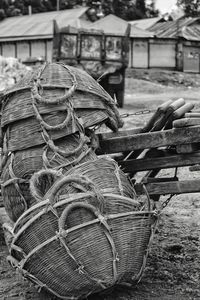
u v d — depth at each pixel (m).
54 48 21.25
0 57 20.36
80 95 5.51
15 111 5.50
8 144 5.54
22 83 5.66
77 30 21.09
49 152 5.30
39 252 4.64
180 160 5.62
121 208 4.79
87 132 5.61
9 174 5.50
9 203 5.59
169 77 39.88
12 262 4.88
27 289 5.28
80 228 4.56
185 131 5.41
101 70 20.83
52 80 5.54
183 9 54.31
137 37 44.44
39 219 4.65
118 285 5.09
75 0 68.81
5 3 59.59
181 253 6.26
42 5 66.50
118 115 5.91
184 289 5.20
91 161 5.04
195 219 7.68
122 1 70.56
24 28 47.25
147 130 5.94
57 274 4.62
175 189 5.60
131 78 38.38
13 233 4.83
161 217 7.72
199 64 46.12
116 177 5.04
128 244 4.70
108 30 42.66
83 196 4.63
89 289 4.66
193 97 27.16
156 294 5.08
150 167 5.79
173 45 45.50
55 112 5.39
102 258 4.59
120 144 5.75
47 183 5.05
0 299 5.08
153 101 24.20
